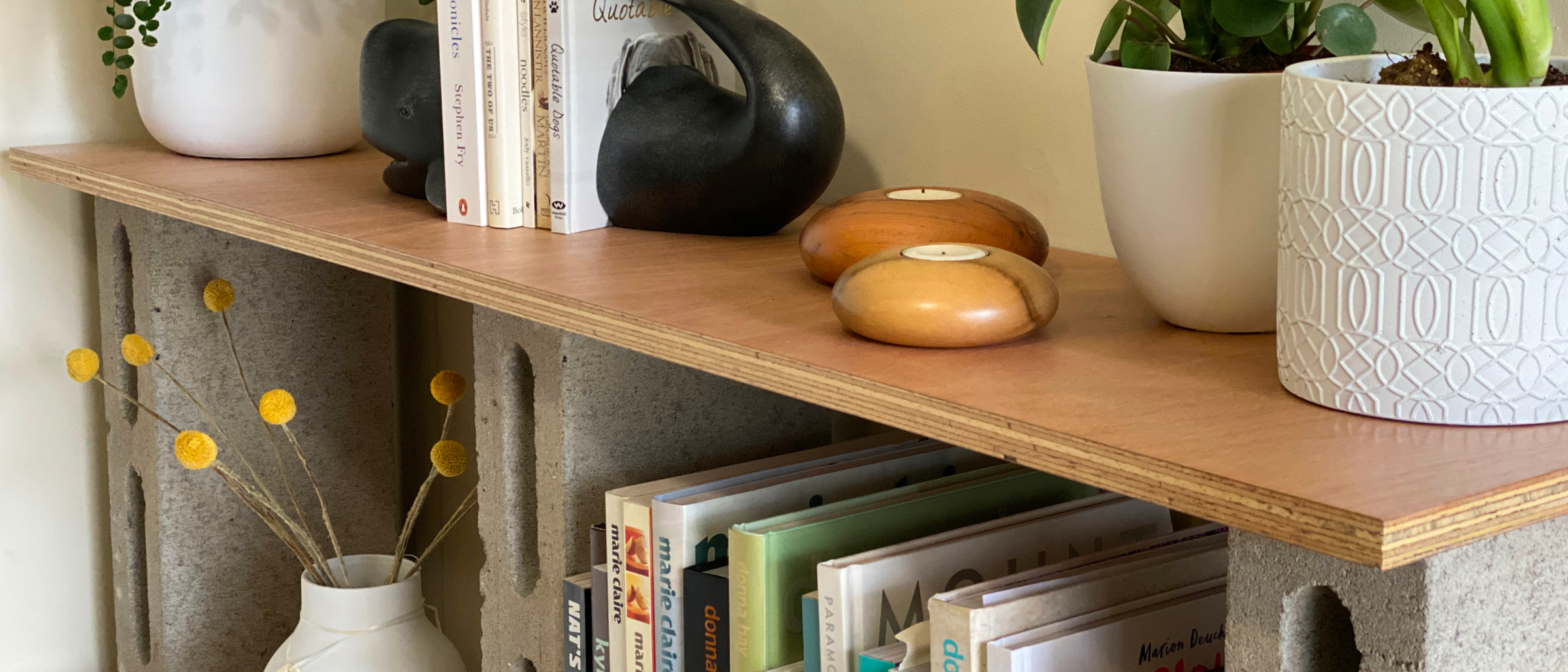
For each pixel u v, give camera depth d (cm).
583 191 91
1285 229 55
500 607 98
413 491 155
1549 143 47
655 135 90
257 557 141
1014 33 89
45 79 132
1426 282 49
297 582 145
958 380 57
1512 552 48
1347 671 52
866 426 108
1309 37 66
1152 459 47
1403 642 46
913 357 61
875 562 68
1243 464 46
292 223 93
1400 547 41
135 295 132
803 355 61
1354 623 47
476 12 90
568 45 88
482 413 96
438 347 146
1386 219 50
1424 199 49
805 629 71
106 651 149
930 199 77
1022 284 63
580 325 72
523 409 96
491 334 93
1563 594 51
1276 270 63
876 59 100
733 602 75
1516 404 50
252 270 136
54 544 144
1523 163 47
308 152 123
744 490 81
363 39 123
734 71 100
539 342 90
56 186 136
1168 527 81
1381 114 49
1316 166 52
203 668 139
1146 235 65
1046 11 59
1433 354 50
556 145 90
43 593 144
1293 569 48
